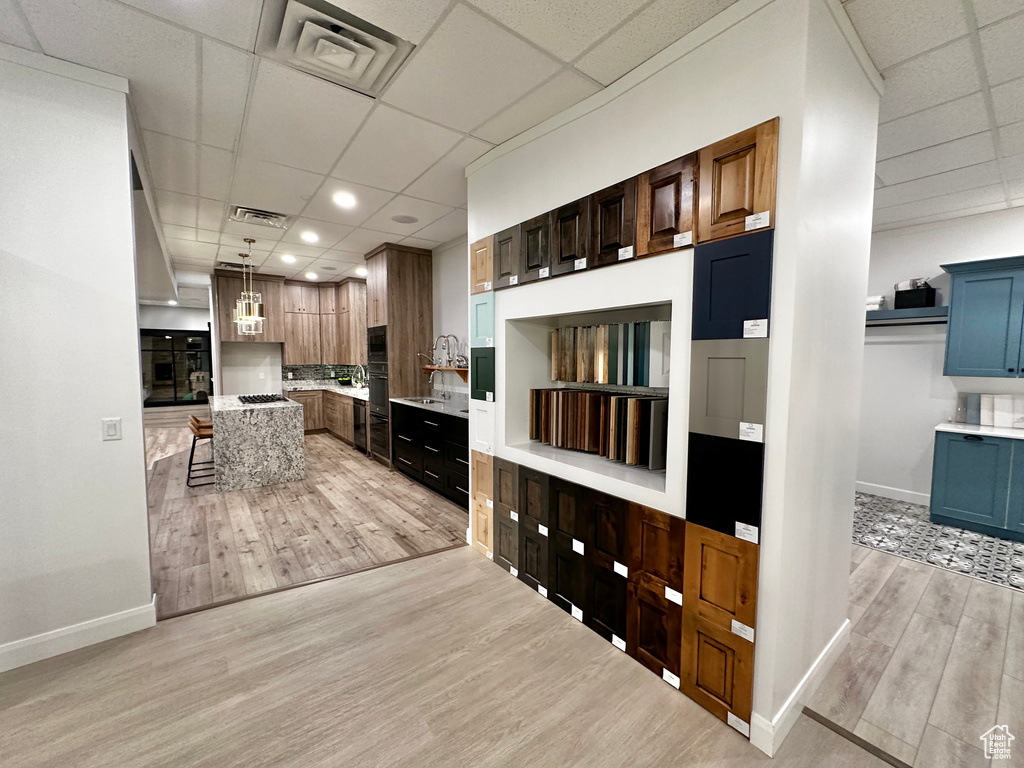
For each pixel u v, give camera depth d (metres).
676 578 1.79
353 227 4.39
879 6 1.53
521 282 2.53
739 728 1.60
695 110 1.66
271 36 1.76
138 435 2.15
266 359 7.87
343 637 2.13
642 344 2.16
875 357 4.34
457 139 2.59
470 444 3.14
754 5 1.48
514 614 2.33
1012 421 3.49
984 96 2.02
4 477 1.88
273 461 4.66
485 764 1.48
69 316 1.98
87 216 2.00
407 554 3.03
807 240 1.46
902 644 2.13
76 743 1.54
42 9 1.60
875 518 3.77
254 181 3.18
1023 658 2.04
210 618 2.28
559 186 2.27
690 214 1.68
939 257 3.89
